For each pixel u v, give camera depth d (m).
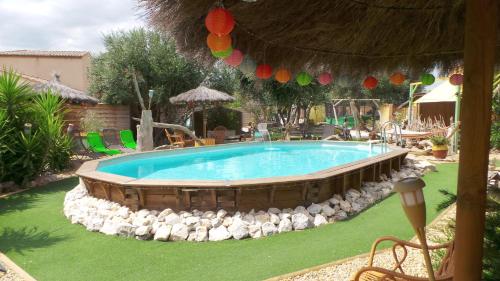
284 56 2.87
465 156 1.59
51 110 10.02
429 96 19.72
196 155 12.65
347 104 27.52
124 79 17.81
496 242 2.10
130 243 4.97
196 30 2.17
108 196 6.18
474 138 1.55
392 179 8.80
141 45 18.22
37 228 5.64
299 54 2.95
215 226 5.23
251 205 5.65
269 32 2.44
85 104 14.50
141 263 4.32
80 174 6.54
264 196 5.70
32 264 4.34
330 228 5.42
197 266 4.20
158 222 5.33
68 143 10.42
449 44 3.03
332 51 3.04
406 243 2.86
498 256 2.04
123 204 5.90
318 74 3.26
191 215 5.47
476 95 1.52
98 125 16.28
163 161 11.42
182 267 4.18
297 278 3.75
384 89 32.72
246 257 4.41
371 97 29.23
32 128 9.22
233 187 5.50
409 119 17.98
